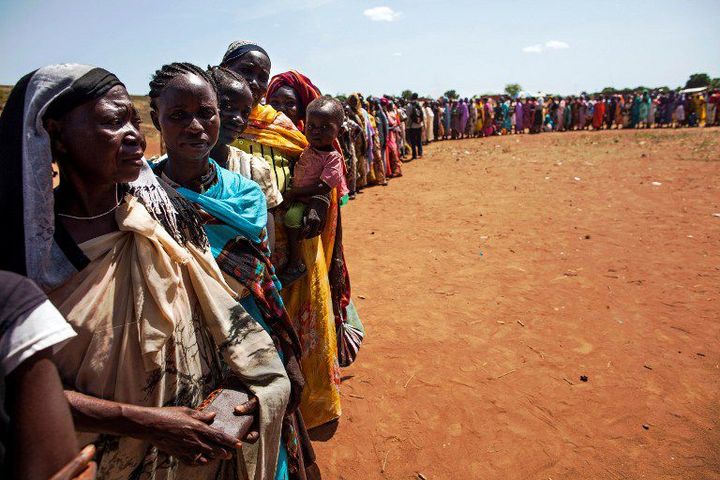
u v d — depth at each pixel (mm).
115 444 1437
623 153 16766
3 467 924
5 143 1211
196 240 1648
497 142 22922
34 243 1225
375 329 4926
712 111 26219
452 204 10141
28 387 942
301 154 2848
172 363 1507
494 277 6156
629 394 3812
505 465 3172
